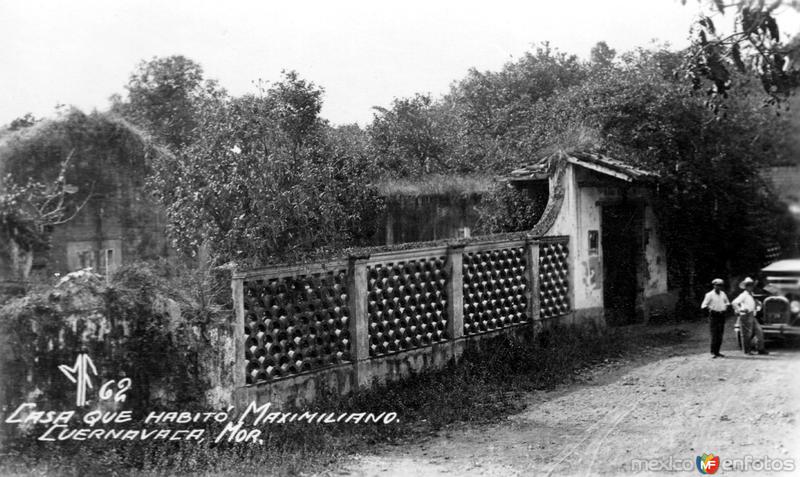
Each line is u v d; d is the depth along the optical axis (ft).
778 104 31.45
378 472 24.90
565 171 48.52
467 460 25.94
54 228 41.60
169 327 26.37
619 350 45.06
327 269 32.60
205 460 25.04
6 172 40.60
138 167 47.21
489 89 95.86
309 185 43.09
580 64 106.32
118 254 45.44
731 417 29.25
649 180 52.06
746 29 27.99
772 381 35.40
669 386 35.65
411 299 36.94
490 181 58.18
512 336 42.47
